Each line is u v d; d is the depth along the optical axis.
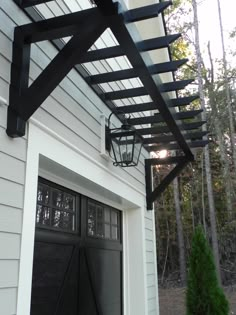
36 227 2.58
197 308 4.08
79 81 3.08
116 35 2.01
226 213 13.41
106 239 3.95
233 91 14.08
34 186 2.21
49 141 2.46
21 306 1.97
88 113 3.18
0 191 1.93
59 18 2.15
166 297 11.49
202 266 4.23
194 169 14.37
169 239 14.48
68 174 2.81
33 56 2.41
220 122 13.80
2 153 1.98
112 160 3.58
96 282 3.54
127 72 3.18
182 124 3.67
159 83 2.71
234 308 9.67
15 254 1.99
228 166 13.19
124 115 3.98
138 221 4.52
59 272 2.83
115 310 3.99
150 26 5.07
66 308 2.88
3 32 2.11
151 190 4.87
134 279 4.33
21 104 2.05
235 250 12.59
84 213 3.41
